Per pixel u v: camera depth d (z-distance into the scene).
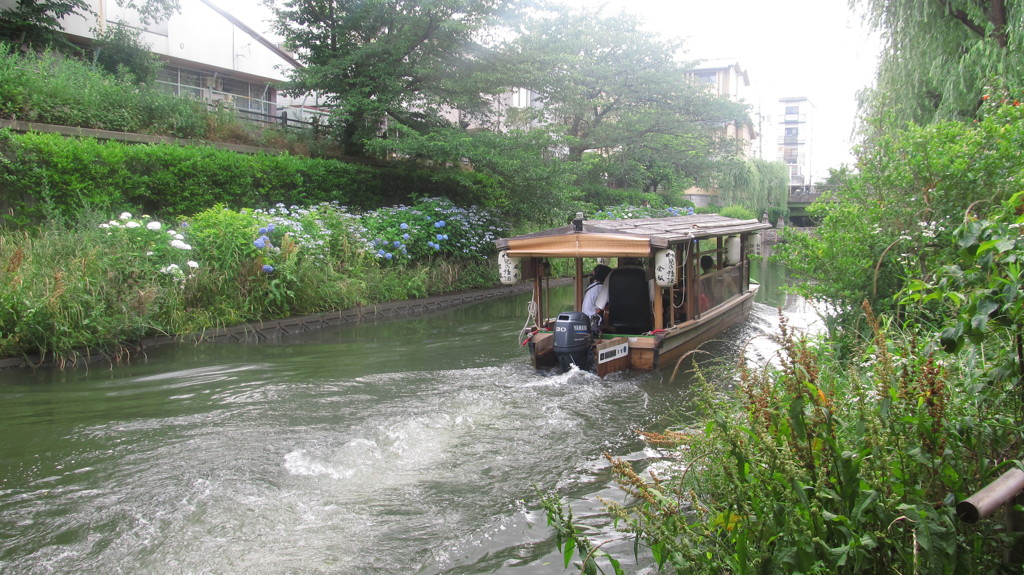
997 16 9.27
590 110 27.84
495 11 17.69
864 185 7.12
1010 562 2.54
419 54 18.50
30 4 15.95
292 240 12.34
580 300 9.69
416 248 15.95
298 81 18.70
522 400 7.34
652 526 3.16
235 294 11.47
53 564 3.96
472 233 17.67
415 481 5.18
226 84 24.17
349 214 15.34
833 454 2.83
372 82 18.20
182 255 10.99
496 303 16.00
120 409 6.93
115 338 9.34
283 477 5.22
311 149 18.83
